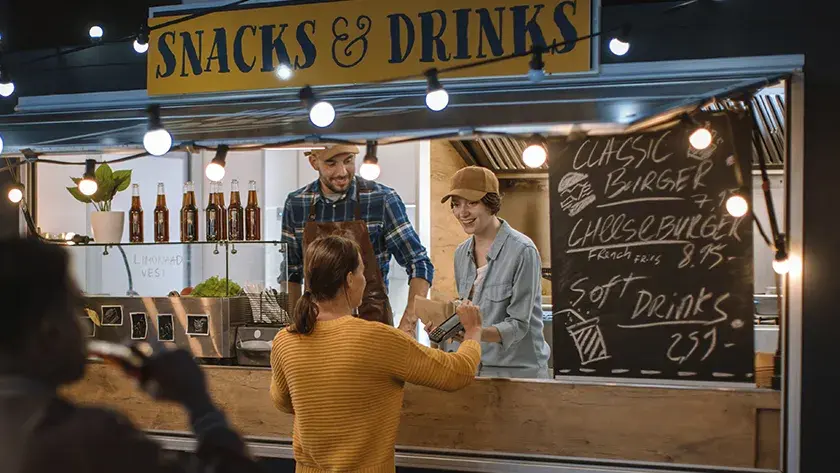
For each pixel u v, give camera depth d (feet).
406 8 11.86
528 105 11.23
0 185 14.12
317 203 13.24
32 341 4.15
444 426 11.86
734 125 10.80
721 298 10.89
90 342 4.49
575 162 11.43
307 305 9.12
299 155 20.29
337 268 9.20
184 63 12.78
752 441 10.89
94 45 12.05
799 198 10.62
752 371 10.84
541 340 12.38
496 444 11.66
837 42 10.65
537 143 10.94
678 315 11.05
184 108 12.71
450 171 18.97
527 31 11.47
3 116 13.60
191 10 12.66
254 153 19.53
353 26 12.07
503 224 12.27
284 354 9.27
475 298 12.26
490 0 11.56
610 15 11.43
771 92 15.42
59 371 4.26
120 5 13.38
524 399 11.56
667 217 11.07
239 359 12.61
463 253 12.77
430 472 11.85
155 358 4.66
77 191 13.56
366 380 8.99
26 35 13.83
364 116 11.70
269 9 12.37
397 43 11.93
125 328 12.88
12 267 4.14
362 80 12.08
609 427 11.28
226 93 12.62
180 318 12.62
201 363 12.74
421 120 11.53
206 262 13.88
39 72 13.75
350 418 8.98
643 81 11.18
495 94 11.48
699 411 11.00
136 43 12.42
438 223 18.51
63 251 4.34
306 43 12.25
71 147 12.83
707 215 10.91
